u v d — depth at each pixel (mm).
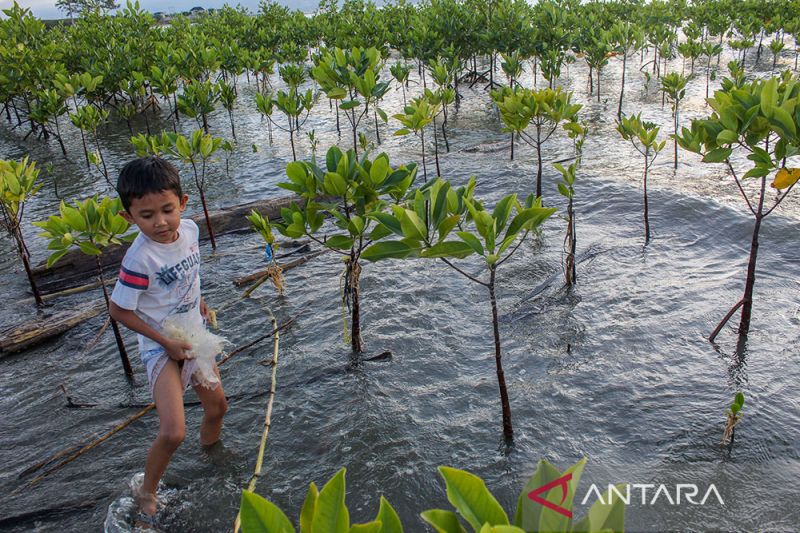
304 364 4414
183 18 23062
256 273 5980
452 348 4473
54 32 19422
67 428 3920
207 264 6449
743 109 3775
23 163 5523
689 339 4348
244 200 8578
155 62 15102
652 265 5543
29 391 4398
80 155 11703
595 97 14141
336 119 13555
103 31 17656
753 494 2957
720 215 6277
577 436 3459
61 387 4406
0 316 5562
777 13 18047
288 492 3211
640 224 6457
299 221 3877
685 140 4227
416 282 5562
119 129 13859
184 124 13961
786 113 3531
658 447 3326
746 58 17750
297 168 3846
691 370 3992
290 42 17875
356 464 3369
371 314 5043
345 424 3711
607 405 3703
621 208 6875
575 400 3771
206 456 3539
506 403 3414
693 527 2795
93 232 4328
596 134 10664
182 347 3104
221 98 12266
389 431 3613
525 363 4211
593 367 4094
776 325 4418
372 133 12227
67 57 15906
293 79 12938
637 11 19812
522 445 3410
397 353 4453
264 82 17828
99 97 14891
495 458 3328
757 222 4074
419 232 2949
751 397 3662
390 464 3346
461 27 15789
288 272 6090
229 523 3049
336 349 4574
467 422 3648
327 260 6297
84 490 3340
